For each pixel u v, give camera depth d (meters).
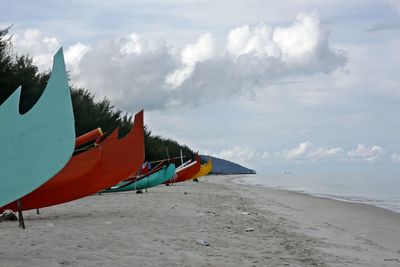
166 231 10.36
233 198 24.20
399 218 18.16
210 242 9.27
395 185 51.53
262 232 11.23
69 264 6.71
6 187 10.05
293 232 11.95
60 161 10.15
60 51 10.67
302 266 7.61
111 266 6.74
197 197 22.62
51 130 10.34
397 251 10.41
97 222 11.49
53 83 10.56
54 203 12.88
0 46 31.08
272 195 30.84
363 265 8.24
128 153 15.15
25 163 10.15
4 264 6.46
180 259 7.46
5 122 10.38
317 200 26.88
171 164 30.00
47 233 9.40
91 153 13.54
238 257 7.96
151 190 28.62
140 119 15.56
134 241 8.86
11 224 10.94
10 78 30.36
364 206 23.36
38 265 6.50
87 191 13.45
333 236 12.09
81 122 40.53
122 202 17.72
